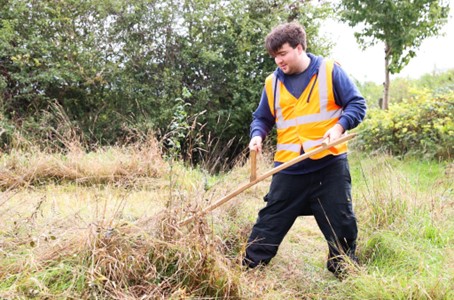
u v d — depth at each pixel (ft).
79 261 9.33
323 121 10.66
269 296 9.76
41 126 28.78
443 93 30.17
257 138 11.23
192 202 11.19
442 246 12.60
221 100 34.94
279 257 12.57
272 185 11.23
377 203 14.92
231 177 20.24
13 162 20.88
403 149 28.91
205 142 33.30
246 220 14.21
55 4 32.78
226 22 33.45
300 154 10.82
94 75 32.40
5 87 31.14
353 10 35.76
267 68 34.12
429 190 17.65
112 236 9.61
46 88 32.22
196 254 9.66
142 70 33.94
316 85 10.63
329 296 10.32
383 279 10.08
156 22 33.53
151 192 17.99
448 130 26.96
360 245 12.96
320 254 13.14
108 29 33.60
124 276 9.16
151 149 22.22
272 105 11.30
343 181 10.69
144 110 33.53
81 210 13.48
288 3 35.12
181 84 33.88
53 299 8.45
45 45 31.42
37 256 9.52
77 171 20.97
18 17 31.76
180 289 8.99
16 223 11.27
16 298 8.29
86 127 32.73
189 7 34.09
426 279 10.05
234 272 9.71
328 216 10.74
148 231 10.04
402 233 13.41
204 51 32.50
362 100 10.50
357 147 30.55
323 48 35.06
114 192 18.07
